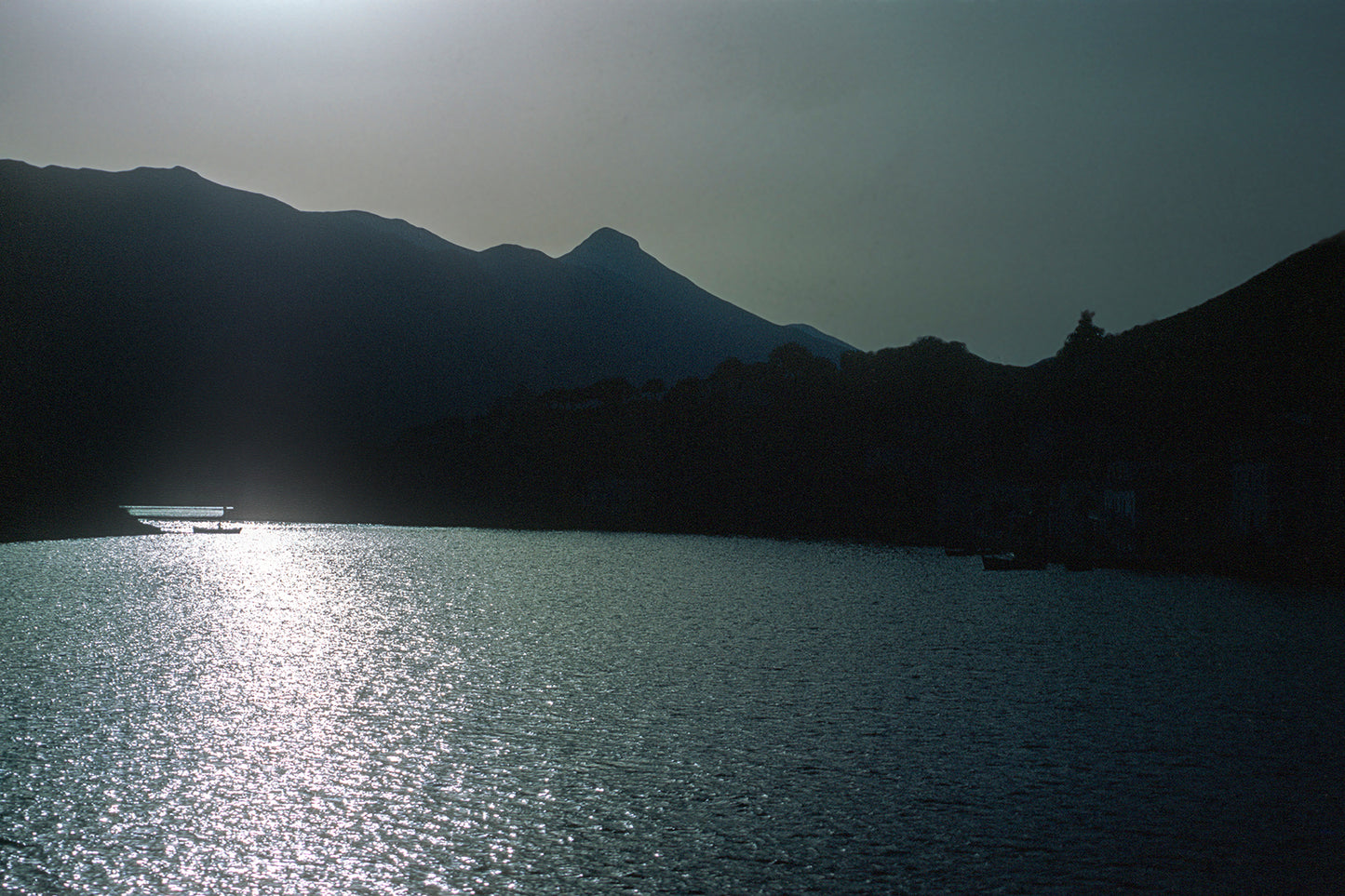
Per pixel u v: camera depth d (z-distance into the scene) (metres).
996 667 38.88
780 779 23.81
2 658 39.84
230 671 37.22
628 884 17.91
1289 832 20.45
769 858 19.09
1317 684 35.38
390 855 19.05
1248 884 18.05
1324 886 17.98
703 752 26.09
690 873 18.41
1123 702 32.19
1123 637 46.94
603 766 24.73
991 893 17.66
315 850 19.23
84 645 43.62
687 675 37.22
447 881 17.97
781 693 33.69
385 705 31.31
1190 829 20.59
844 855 19.20
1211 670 38.19
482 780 23.53
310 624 52.12
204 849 19.20
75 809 21.22
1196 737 27.72
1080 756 25.77
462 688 34.38
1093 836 20.20
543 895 17.45
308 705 31.14
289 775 23.67
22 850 19.02
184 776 23.47
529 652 42.66
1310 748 26.58
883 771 24.39
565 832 20.28
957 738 27.61
